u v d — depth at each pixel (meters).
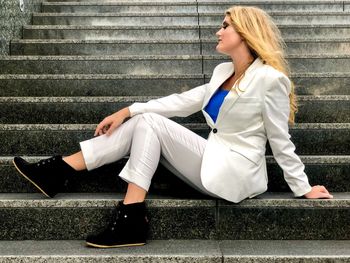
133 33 4.59
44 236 2.48
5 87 3.59
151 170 2.44
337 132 2.99
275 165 2.77
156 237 2.49
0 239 2.47
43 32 4.59
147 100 3.25
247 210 2.48
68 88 3.58
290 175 2.49
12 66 3.90
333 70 3.89
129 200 2.38
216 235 2.49
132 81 3.56
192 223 2.48
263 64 2.53
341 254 2.22
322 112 3.26
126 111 2.62
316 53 4.23
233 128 2.51
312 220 2.49
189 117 3.21
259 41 2.49
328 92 3.56
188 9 5.26
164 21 4.97
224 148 2.49
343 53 4.22
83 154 2.53
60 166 2.53
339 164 2.77
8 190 2.75
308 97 3.26
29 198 2.55
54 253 2.23
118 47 4.25
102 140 2.55
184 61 3.92
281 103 2.46
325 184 2.78
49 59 3.89
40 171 2.50
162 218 2.48
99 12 5.27
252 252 2.25
